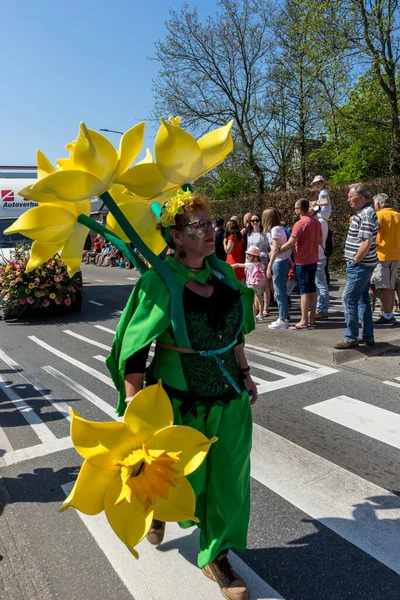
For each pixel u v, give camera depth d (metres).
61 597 2.30
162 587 2.32
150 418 1.94
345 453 3.52
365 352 5.74
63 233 2.16
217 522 2.12
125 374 2.10
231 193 24.98
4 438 4.08
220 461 2.13
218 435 2.13
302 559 2.46
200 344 2.09
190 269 2.12
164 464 1.87
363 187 5.30
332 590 2.26
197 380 2.11
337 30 13.32
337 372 5.31
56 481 3.35
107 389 5.21
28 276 9.46
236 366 2.27
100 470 1.85
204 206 2.09
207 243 2.07
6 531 2.83
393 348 5.90
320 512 2.83
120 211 2.05
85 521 2.88
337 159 18.05
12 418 4.51
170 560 2.50
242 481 2.18
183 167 2.09
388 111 14.21
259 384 5.08
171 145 2.00
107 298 12.41
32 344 7.57
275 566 2.42
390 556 2.45
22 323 9.43
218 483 2.13
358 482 3.13
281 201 16.11
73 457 3.68
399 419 4.05
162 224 2.11
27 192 1.85
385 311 7.01
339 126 15.63
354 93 14.44
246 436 2.23
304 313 6.93
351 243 5.45
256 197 17.09
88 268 22.78
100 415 4.50
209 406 2.12
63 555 2.59
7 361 6.59
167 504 1.97
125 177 2.04
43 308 9.80
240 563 2.46
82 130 1.81
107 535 2.74
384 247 6.74
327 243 9.40
